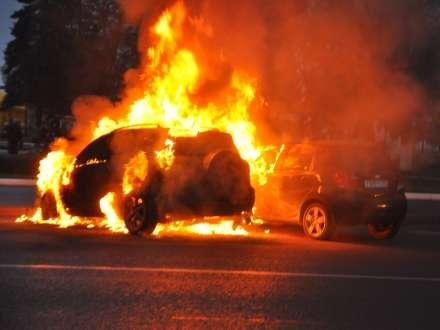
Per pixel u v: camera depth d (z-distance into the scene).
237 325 7.83
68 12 36.06
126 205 13.95
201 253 12.15
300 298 9.13
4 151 43.25
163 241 13.41
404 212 14.55
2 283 9.59
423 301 9.15
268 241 13.88
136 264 10.98
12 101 44.12
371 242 14.32
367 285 10.00
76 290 9.25
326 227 14.15
